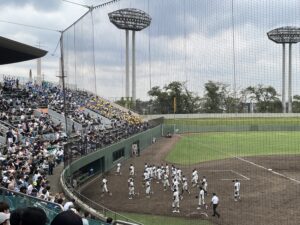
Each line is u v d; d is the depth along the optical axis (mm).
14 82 52844
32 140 31062
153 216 24469
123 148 45781
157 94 68750
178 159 46312
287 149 51375
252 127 58406
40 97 48250
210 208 26016
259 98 44500
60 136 34812
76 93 53500
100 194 30172
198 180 34344
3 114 35531
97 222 12805
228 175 36250
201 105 62812
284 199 27344
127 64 92062
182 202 27750
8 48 9273
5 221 5965
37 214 3963
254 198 27969
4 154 25047
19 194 11219
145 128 59062
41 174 22578
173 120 67938
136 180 35156
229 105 49750
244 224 22391
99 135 38719
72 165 28297
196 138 62031
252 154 48594
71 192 23047
